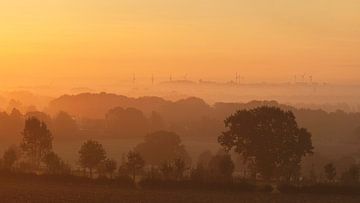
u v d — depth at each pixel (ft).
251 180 566.77
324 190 506.48
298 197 478.59
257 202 449.48
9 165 588.50
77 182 532.32
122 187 509.76
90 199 442.09
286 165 597.11
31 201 428.97
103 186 513.45
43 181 535.19
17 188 489.26
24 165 610.24
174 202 438.81
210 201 446.60
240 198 464.65
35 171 579.48
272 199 463.83
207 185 509.35
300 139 595.47
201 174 531.50
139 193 474.90
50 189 487.61
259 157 595.88
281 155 594.65
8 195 451.53
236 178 551.18
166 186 510.17
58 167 584.81
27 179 544.21
